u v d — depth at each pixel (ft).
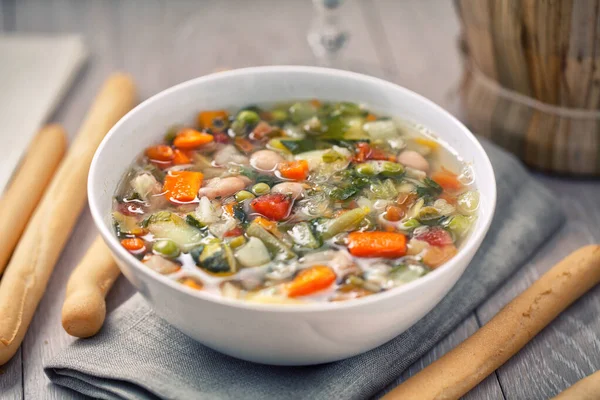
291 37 2.36
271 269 1.40
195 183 1.55
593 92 1.76
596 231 1.77
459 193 1.56
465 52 1.98
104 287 1.58
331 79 1.73
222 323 1.33
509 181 1.79
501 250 1.67
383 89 1.70
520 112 1.87
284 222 1.49
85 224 1.77
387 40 2.34
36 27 2.35
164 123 1.65
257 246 1.42
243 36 2.36
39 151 1.84
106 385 1.43
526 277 1.67
